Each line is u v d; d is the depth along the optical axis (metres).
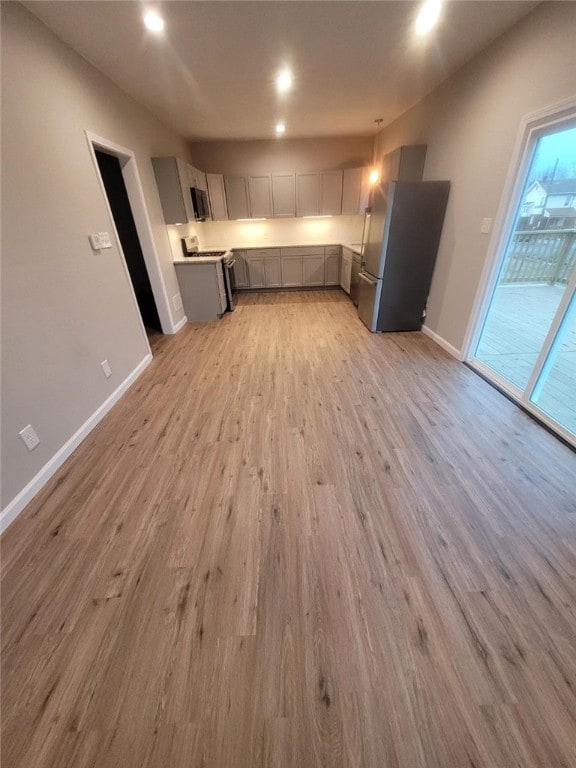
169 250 4.15
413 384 2.72
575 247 2.23
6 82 1.68
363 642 1.09
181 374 3.06
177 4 1.87
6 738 0.92
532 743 0.87
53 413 1.93
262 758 0.87
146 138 3.50
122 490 1.76
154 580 1.31
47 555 1.43
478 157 2.65
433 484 1.72
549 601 1.19
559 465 1.83
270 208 5.41
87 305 2.30
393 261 3.48
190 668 1.05
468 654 1.05
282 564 1.35
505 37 2.23
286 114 3.92
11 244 1.67
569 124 1.93
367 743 0.88
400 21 2.11
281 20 2.06
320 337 3.81
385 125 4.54
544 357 2.12
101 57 2.38
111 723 0.94
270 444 2.06
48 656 1.09
